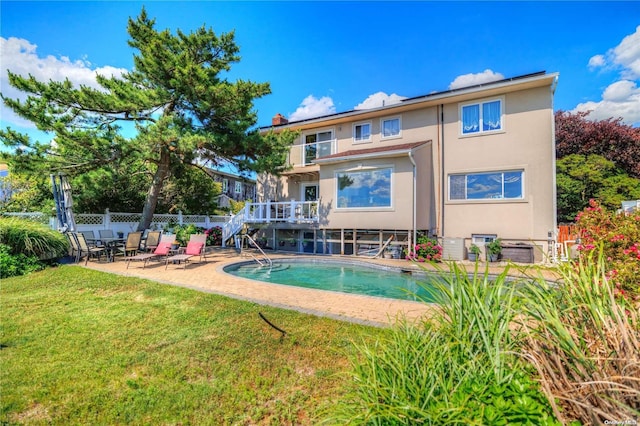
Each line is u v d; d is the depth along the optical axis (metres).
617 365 1.94
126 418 3.03
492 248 12.84
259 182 21.39
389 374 2.33
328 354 4.30
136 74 15.12
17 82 12.11
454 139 15.18
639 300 2.93
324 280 10.97
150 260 12.72
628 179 20.70
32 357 4.10
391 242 14.68
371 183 14.91
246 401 3.35
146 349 4.39
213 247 18.58
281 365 4.05
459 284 2.73
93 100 13.02
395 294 9.03
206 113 14.81
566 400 1.89
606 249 4.73
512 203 13.88
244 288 7.93
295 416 3.15
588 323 2.24
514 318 2.46
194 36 14.41
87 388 3.46
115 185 17.50
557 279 2.67
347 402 2.61
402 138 16.44
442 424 1.84
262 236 18.69
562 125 25.52
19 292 7.36
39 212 15.60
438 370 2.23
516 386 1.97
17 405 3.12
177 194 21.98
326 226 16.06
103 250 13.12
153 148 12.99
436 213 15.47
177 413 3.13
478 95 14.44
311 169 17.86
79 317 5.61
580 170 21.42
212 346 4.50
